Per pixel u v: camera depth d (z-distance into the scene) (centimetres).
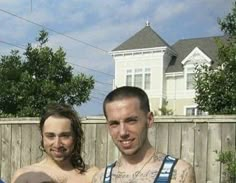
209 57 2330
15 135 512
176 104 2409
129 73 2516
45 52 934
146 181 218
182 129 438
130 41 2539
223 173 414
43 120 287
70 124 285
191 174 217
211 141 425
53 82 912
